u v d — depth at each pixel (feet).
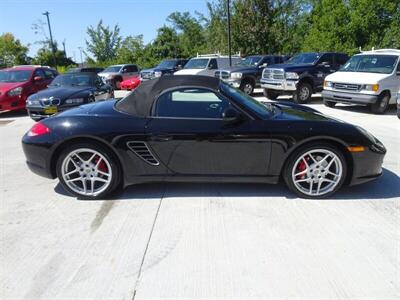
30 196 13.25
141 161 12.43
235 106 12.31
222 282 8.25
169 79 13.03
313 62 39.86
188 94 12.51
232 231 10.50
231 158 12.32
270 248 9.61
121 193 13.29
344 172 12.43
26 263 9.06
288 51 88.74
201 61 51.72
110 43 149.28
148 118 12.35
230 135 12.02
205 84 12.64
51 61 149.07
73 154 12.46
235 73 45.16
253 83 46.19
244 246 9.71
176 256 9.28
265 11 82.02
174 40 151.53
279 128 12.12
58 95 27.89
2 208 12.24
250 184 13.98
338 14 90.12
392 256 9.27
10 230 10.71
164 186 13.85
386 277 8.45
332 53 40.98
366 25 88.12
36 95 28.53
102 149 12.33
